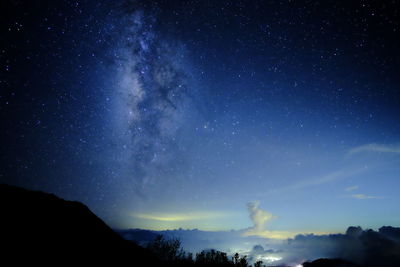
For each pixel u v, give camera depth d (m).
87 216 5.68
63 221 4.79
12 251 3.27
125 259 4.79
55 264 3.44
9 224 3.84
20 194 5.00
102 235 5.26
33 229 4.02
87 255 4.14
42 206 4.92
